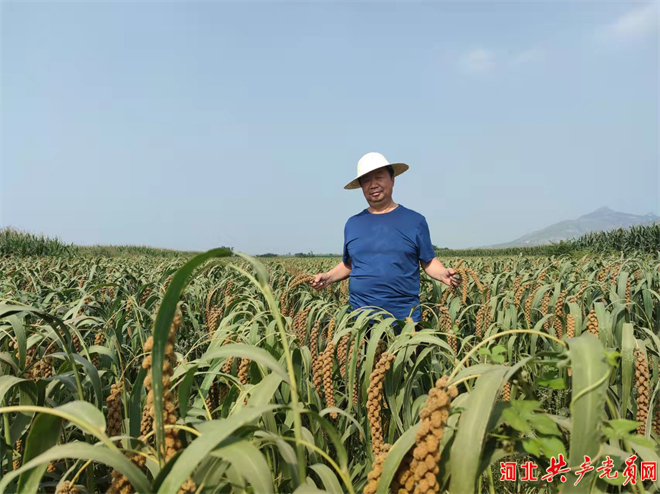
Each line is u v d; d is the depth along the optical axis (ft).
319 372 8.54
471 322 16.71
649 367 9.30
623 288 14.62
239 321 10.74
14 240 69.21
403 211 14.08
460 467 3.83
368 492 4.35
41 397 6.20
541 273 23.24
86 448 3.50
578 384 3.71
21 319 7.74
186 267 3.45
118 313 11.39
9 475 3.34
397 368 8.05
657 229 76.13
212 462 4.02
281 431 7.55
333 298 25.23
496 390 4.02
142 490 3.47
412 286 13.67
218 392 9.02
